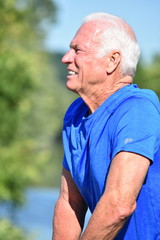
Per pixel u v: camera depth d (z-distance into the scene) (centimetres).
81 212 915
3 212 3472
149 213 805
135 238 812
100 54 827
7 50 2903
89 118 838
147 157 764
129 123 780
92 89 841
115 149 773
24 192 2916
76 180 867
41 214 4222
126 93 822
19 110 2819
